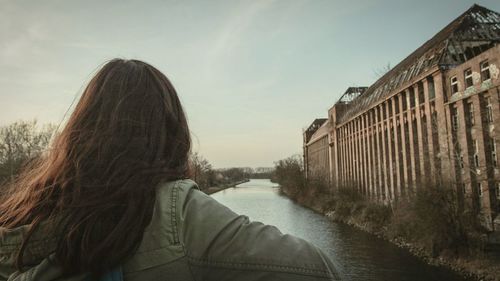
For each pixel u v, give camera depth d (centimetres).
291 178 7362
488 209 2497
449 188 2281
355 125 5509
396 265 2150
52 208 110
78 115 122
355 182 5106
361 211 3872
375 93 4834
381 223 3306
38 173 125
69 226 100
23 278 102
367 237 3041
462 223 2191
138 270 99
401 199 2811
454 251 2164
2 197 134
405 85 3684
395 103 4025
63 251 99
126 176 103
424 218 2317
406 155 3744
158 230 101
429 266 2103
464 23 3344
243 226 103
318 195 5703
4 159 3169
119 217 101
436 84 3158
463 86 2836
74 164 110
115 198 100
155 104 122
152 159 113
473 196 2434
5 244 111
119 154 108
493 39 3219
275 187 13512
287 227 3653
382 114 4394
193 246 101
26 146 3441
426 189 2325
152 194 105
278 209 5450
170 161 119
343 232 3316
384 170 4294
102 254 95
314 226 3706
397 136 3972
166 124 125
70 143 115
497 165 2459
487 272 1842
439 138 3073
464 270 1953
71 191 107
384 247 2628
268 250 98
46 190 112
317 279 97
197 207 106
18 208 116
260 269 96
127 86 122
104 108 118
